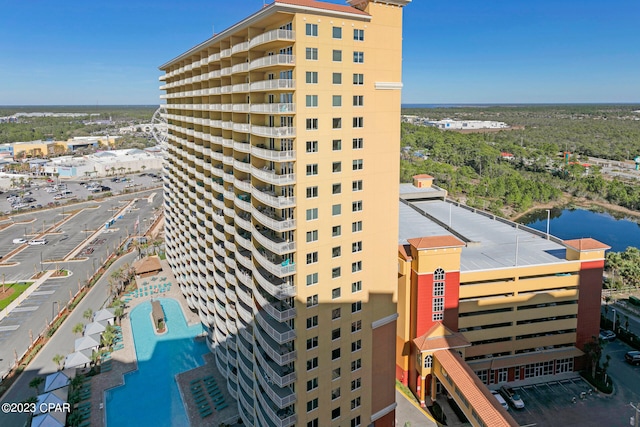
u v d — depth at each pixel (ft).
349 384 192.44
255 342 201.26
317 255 173.88
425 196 425.69
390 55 179.52
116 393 254.47
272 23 171.73
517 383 263.90
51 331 324.39
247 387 213.66
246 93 209.15
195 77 265.95
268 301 184.14
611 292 394.32
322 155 168.25
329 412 187.21
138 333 322.75
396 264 201.67
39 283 418.51
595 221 634.84
